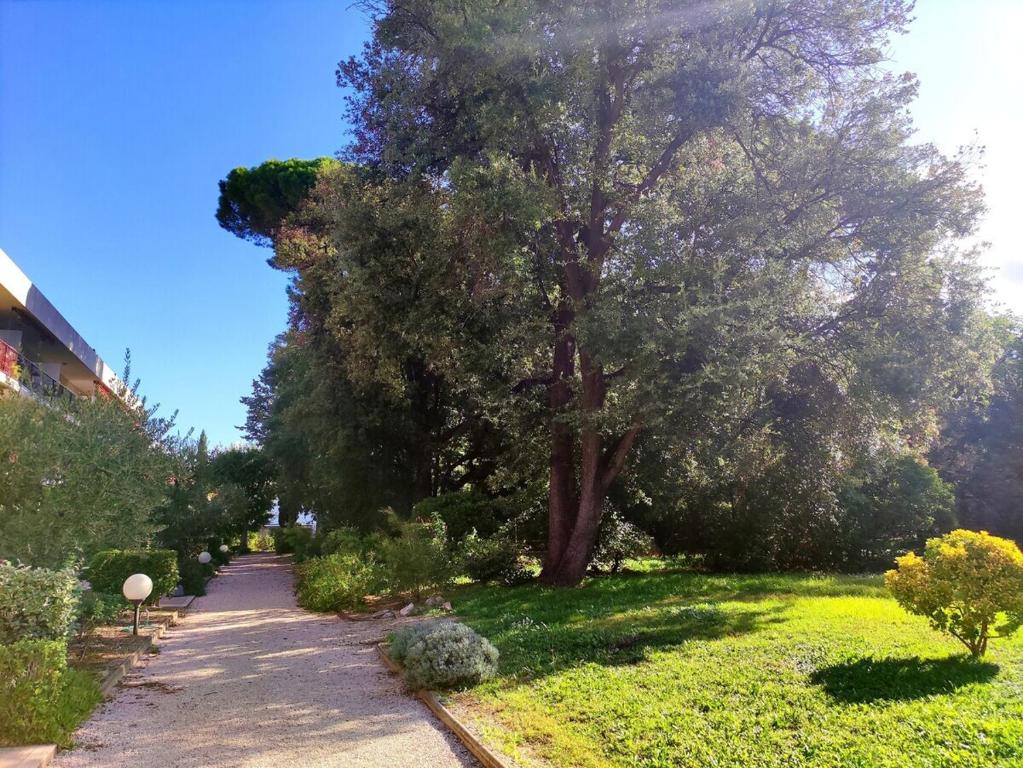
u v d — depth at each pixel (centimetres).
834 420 1473
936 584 719
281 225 2612
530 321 1546
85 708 648
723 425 1383
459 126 1401
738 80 1255
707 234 1264
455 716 629
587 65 1277
